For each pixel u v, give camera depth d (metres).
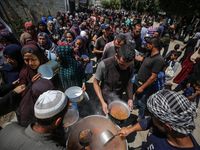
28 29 3.04
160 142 0.88
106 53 2.46
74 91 1.80
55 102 0.78
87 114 2.55
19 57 1.59
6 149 0.75
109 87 1.66
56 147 0.77
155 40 1.78
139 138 2.16
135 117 2.62
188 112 0.67
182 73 3.79
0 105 1.25
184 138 0.77
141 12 29.73
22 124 1.22
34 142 0.76
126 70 1.52
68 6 12.22
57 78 1.98
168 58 3.64
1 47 2.70
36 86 1.10
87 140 1.08
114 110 1.54
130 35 3.32
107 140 1.18
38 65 1.47
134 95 2.82
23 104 1.15
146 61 1.98
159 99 0.75
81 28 5.38
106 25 2.93
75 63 1.94
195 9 10.65
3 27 2.89
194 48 4.64
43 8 8.89
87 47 5.65
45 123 0.75
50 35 3.98
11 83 1.55
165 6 12.47
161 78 2.10
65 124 1.35
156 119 0.80
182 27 12.23
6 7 5.95
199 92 1.98
